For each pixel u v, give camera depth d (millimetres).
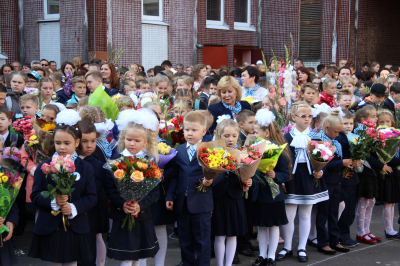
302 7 15297
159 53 12828
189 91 5688
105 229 3623
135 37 11922
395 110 6418
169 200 3729
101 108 4379
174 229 5184
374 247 4863
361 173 4992
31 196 3123
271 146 3854
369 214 5059
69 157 2918
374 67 12477
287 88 4969
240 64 16062
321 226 4613
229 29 14797
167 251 4641
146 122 3424
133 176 2986
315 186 4395
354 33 15891
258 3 15727
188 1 13375
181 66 11617
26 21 12547
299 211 4441
